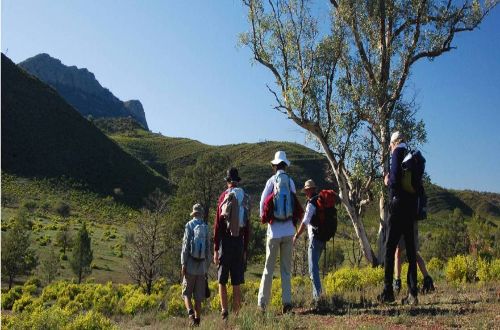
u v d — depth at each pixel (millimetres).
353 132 14914
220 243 6863
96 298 21906
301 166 138375
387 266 6906
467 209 153000
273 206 6785
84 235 41781
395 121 14648
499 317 5559
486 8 15539
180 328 7727
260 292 6855
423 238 48938
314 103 15000
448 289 8320
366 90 15016
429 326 5359
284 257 6848
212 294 14992
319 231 7305
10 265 37594
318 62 15336
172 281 34188
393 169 6551
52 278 40000
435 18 15812
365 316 6113
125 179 124812
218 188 43906
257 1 16156
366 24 15992
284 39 15961
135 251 31438
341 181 15094
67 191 106188
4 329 7402
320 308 7016
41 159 114875
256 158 166750
